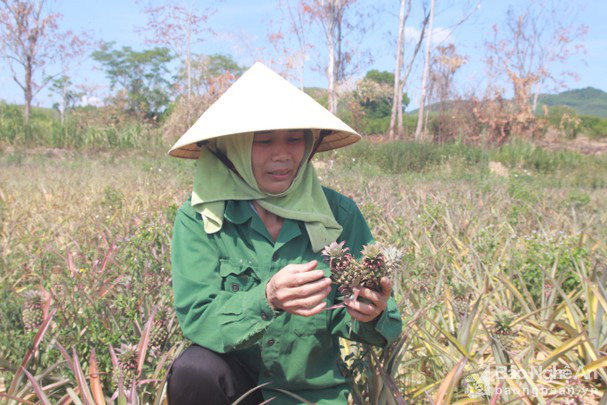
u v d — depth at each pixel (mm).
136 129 20422
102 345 2826
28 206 7000
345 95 28656
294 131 2162
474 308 3010
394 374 2533
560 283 3852
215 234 2207
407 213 6203
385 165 16516
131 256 3879
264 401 2127
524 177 14273
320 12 26547
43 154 18078
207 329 2070
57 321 3018
